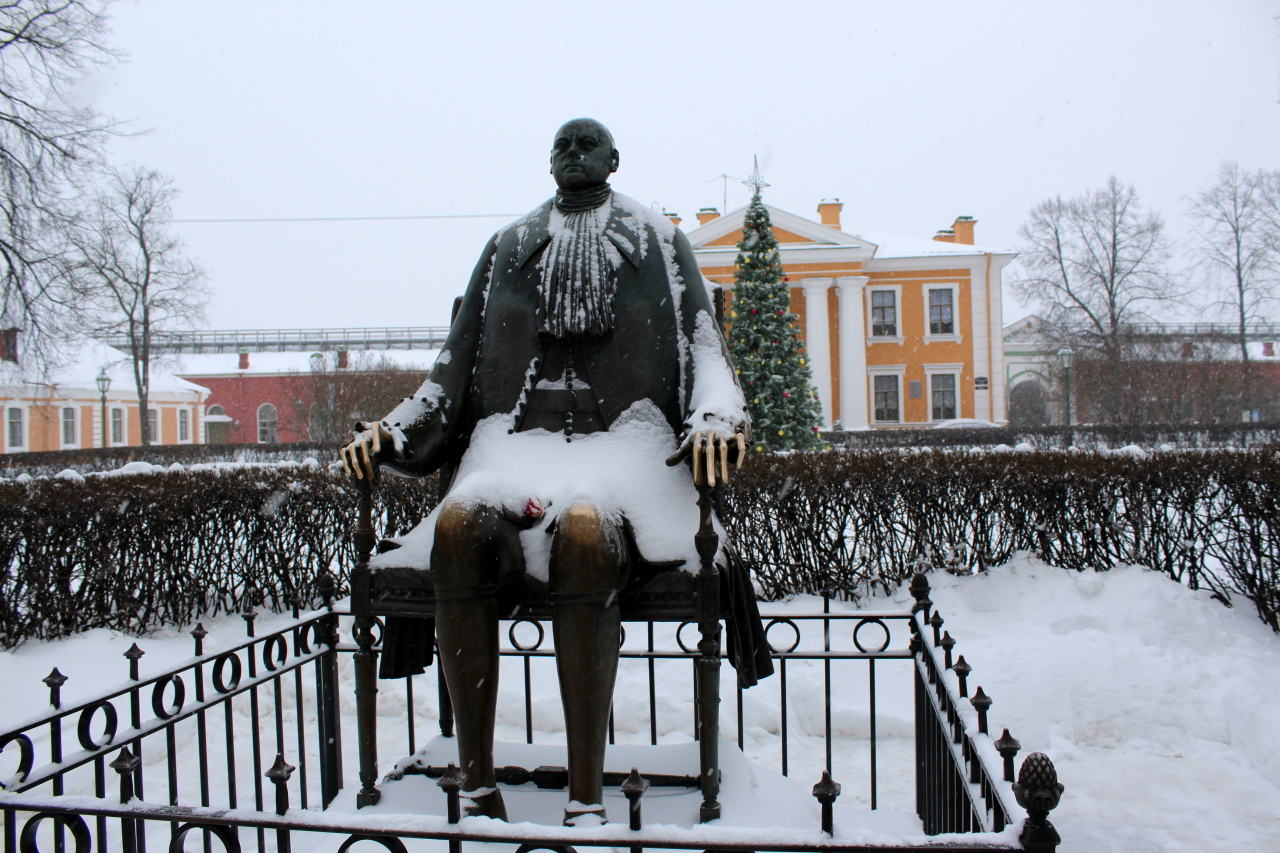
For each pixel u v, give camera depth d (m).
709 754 2.17
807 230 32.25
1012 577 5.69
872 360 34.50
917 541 6.00
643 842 1.36
